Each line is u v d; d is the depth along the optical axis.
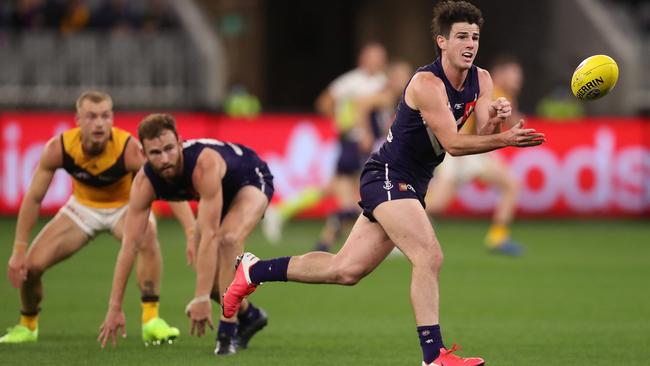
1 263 45.09
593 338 29.62
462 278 42.59
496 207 65.69
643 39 79.56
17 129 61.00
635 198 65.12
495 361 26.19
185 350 27.02
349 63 94.88
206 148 25.47
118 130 27.72
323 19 94.12
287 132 63.09
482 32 84.75
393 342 28.80
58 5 71.38
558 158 64.56
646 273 44.41
